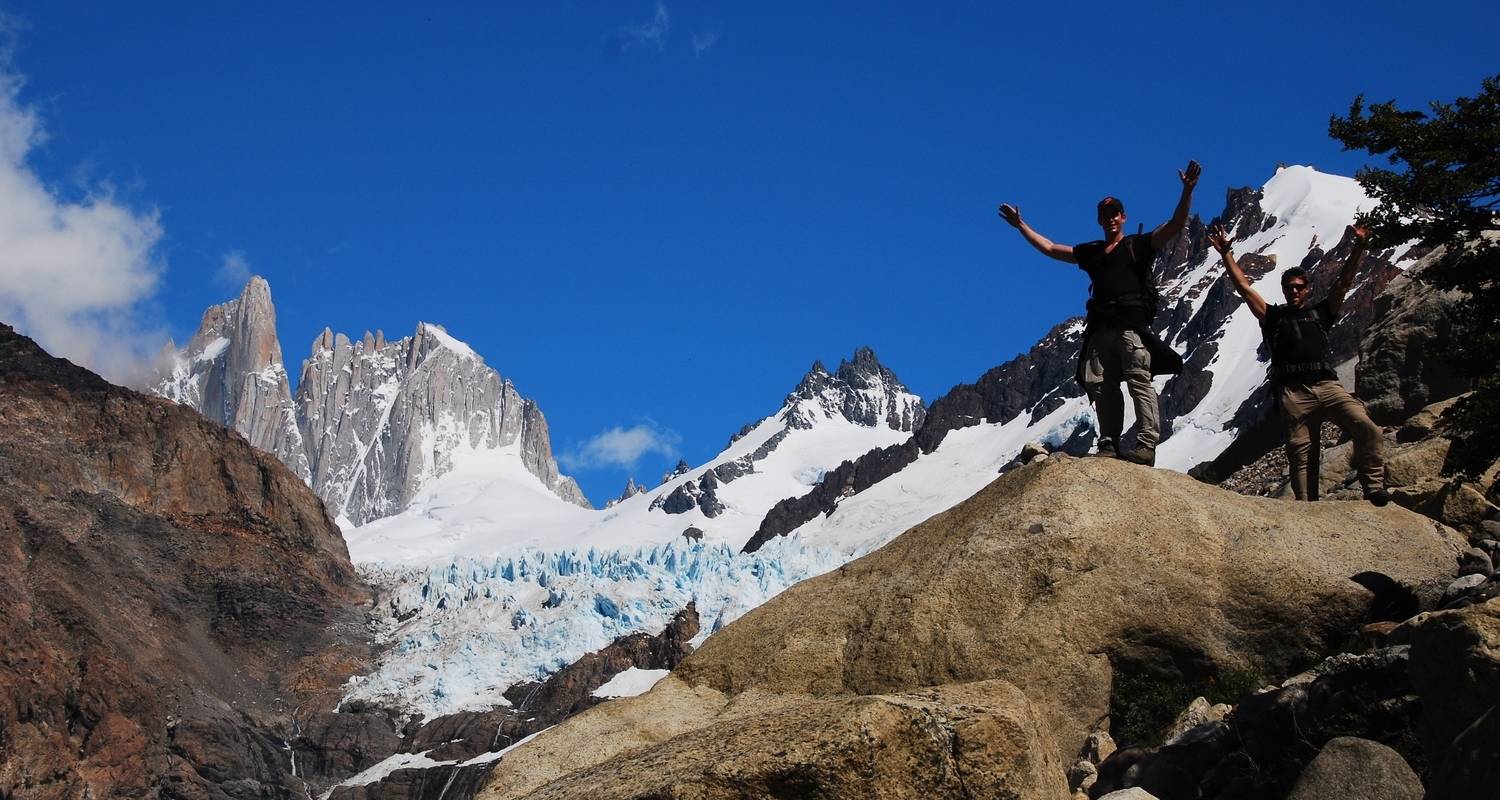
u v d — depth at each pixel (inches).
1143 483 644.1
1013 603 608.7
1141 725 599.5
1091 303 694.5
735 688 626.2
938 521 665.6
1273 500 664.4
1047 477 647.1
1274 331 749.3
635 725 605.3
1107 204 701.3
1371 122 693.3
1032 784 375.2
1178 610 610.2
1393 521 654.5
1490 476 737.0
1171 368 693.3
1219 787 531.2
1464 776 377.4
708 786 361.4
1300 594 614.2
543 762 588.1
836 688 609.0
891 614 618.2
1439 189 660.1
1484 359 649.0
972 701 390.3
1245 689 594.2
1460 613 443.2
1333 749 446.0
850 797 358.3
